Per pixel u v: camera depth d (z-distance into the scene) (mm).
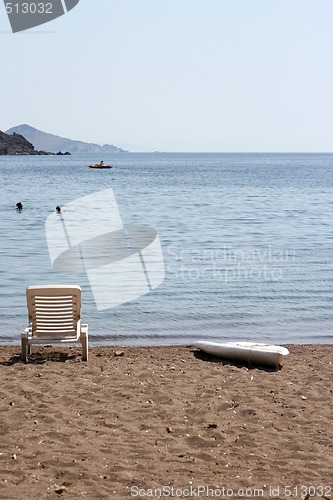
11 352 10727
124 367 9492
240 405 7707
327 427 7059
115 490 5438
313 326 13609
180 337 12633
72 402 7707
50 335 9945
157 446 6465
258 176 103000
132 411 7453
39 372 9094
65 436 6637
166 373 9156
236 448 6461
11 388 8203
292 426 7098
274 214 38719
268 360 9633
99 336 12594
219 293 16609
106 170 132375
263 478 5762
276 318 14234
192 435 6770
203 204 46156
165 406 7637
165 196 54406
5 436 6617
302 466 6039
